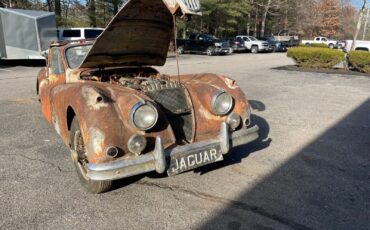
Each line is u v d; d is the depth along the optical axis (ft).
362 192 11.31
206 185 11.76
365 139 16.89
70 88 11.69
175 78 14.89
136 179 12.16
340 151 15.17
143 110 9.97
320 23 182.19
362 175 12.65
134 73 15.79
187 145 10.81
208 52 82.89
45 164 13.47
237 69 49.21
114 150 9.60
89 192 11.21
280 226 9.36
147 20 12.35
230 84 13.05
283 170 13.03
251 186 11.69
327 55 49.47
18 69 48.55
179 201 10.69
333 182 12.04
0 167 13.15
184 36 96.73
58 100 12.14
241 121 12.50
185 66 53.16
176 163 10.38
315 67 51.44
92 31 61.16
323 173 12.80
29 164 13.46
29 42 51.03
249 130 12.33
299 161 13.96
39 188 11.47
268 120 20.33
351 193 11.24
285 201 10.69
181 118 11.93
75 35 61.00
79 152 11.11
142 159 9.79
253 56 84.07
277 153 14.83
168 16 12.44
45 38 52.80
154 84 12.42
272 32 168.66
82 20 104.88
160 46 14.65
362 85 35.01
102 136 9.61
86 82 12.44
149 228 9.29
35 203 10.51
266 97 27.55
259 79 38.47
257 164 13.58
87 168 9.59
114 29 12.30
